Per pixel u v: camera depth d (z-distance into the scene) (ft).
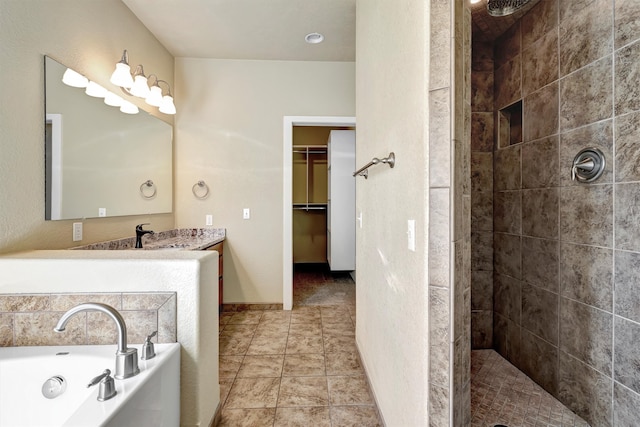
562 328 5.49
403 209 3.92
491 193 7.46
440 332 3.07
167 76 9.84
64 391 3.80
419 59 3.32
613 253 4.56
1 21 4.42
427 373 3.17
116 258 4.36
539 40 5.96
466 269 3.24
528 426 4.91
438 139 3.05
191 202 10.42
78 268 4.25
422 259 3.28
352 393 5.99
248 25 8.45
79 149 6.02
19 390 3.80
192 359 4.36
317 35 8.95
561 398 5.49
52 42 5.36
